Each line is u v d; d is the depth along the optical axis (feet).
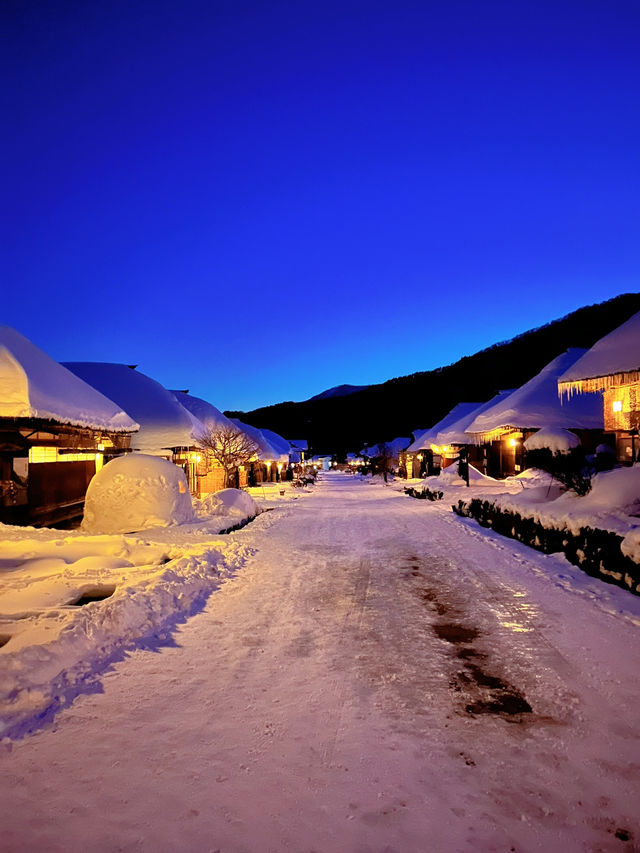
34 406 40.75
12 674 13.64
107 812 9.06
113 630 18.04
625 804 9.36
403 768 10.44
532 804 9.35
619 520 26.99
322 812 9.11
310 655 16.97
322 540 43.98
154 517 46.32
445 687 14.35
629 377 47.88
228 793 9.62
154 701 13.47
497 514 45.09
